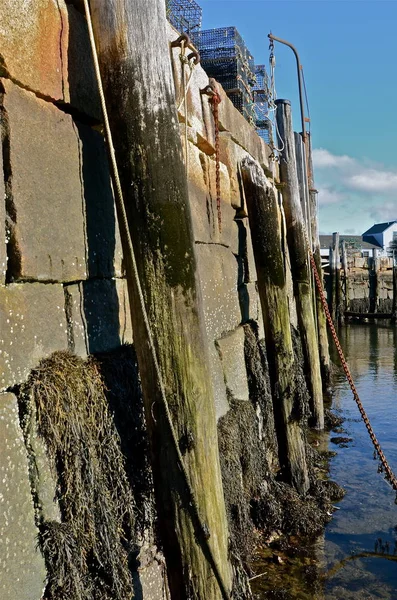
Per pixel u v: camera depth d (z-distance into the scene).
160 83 3.28
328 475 7.92
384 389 13.45
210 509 3.23
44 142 3.02
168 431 3.13
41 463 2.77
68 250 3.17
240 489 5.09
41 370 2.82
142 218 3.17
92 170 3.51
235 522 4.99
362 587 5.10
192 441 3.18
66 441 2.86
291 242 9.42
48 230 3.00
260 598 4.90
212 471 3.27
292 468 6.59
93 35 3.23
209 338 5.49
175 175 3.26
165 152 3.23
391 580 5.22
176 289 3.20
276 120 9.49
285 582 5.18
